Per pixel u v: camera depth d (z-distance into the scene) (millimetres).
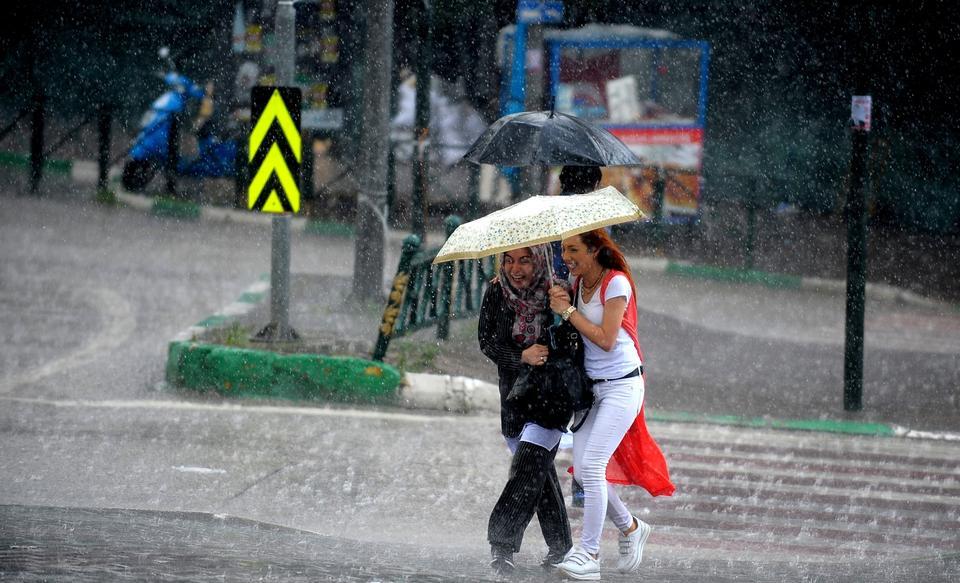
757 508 30531
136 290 59281
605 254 21719
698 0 92750
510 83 82062
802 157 95188
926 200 95625
